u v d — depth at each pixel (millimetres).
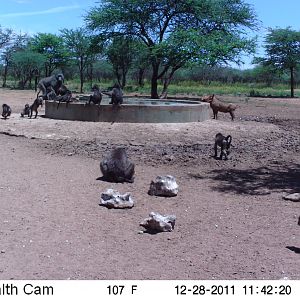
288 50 59250
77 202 9508
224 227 8289
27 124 19750
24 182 10914
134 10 38750
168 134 18250
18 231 7637
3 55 77875
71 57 68438
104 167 11469
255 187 11508
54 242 7242
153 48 37688
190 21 40656
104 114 19906
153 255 6910
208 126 20562
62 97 21141
